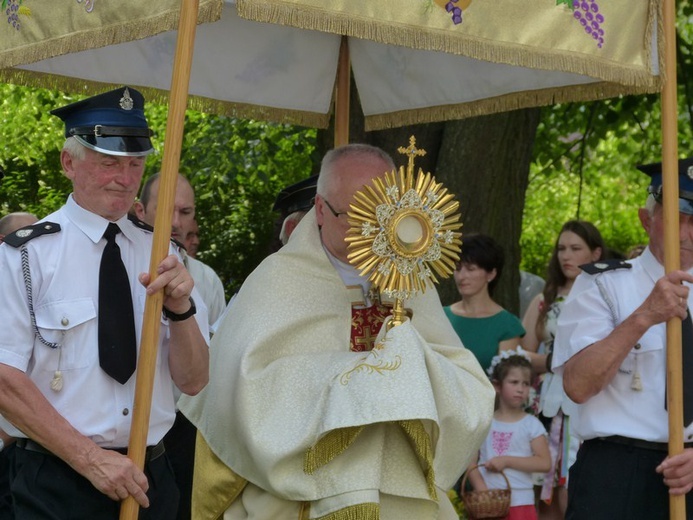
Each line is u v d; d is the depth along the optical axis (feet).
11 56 15.81
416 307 16.88
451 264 15.79
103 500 14.35
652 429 17.13
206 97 20.27
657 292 16.47
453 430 15.55
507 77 19.24
